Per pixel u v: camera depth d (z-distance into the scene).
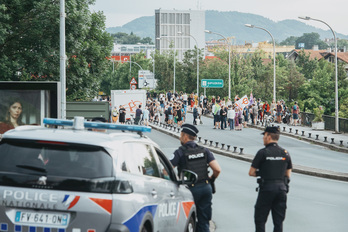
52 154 6.80
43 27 37.72
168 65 118.81
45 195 6.61
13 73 38.59
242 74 102.94
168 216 8.30
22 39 38.62
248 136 47.84
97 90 47.84
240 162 31.61
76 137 6.92
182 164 10.18
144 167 7.74
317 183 23.34
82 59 43.84
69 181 6.64
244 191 20.66
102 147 6.84
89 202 6.59
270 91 110.06
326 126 53.38
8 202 6.66
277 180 10.54
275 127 10.72
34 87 20.58
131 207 6.82
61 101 23.05
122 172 6.90
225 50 105.12
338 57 158.88
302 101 101.94
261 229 10.62
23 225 6.65
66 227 6.60
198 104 85.00
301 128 55.41
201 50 108.25
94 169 6.71
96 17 47.72
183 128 10.37
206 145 39.91
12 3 37.22
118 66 160.62
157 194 7.79
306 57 154.50
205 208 10.33
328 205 17.77
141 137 8.27
